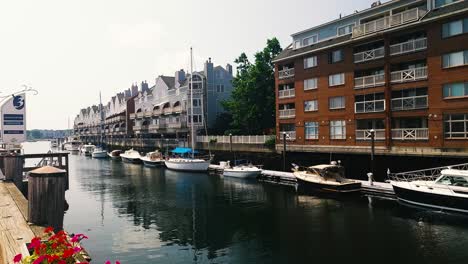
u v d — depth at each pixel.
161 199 29.52
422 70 28.23
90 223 22.09
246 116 50.28
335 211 23.33
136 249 17.14
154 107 77.06
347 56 33.88
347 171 34.09
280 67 42.25
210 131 65.25
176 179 41.50
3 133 22.86
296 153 39.28
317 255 15.77
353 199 26.59
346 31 35.56
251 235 18.94
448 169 22.62
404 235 17.97
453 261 14.56
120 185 37.84
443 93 26.94
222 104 59.75
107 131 112.06
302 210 23.97
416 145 28.39
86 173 49.78
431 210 22.22
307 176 31.31
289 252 16.23
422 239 17.28
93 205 27.56
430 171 27.92
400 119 30.80
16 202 12.77
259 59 49.84
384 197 26.28
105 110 123.00
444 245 16.39
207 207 25.97
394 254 15.56
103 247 17.48
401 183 24.23
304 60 38.31
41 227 9.55
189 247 17.30
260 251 16.50
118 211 25.36
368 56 31.95
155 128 74.38
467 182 21.02
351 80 33.47
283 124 41.38
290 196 28.91
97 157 82.50
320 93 36.47
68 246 5.73
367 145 31.91
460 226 19.11
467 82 25.59
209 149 51.97
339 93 34.53
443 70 26.92
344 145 33.97
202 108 64.31
